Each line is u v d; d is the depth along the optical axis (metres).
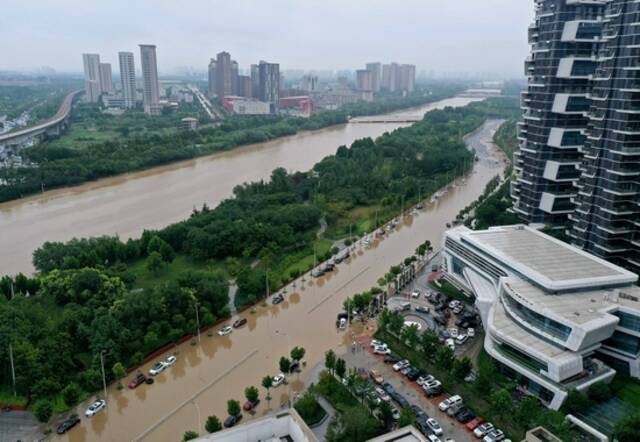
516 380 107.56
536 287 119.25
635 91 130.62
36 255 161.50
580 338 100.12
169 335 122.50
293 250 183.00
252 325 135.88
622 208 141.12
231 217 194.75
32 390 102.75
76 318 120.62
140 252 175.12
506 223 186.62
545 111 165.38
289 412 71.62
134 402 105.81
